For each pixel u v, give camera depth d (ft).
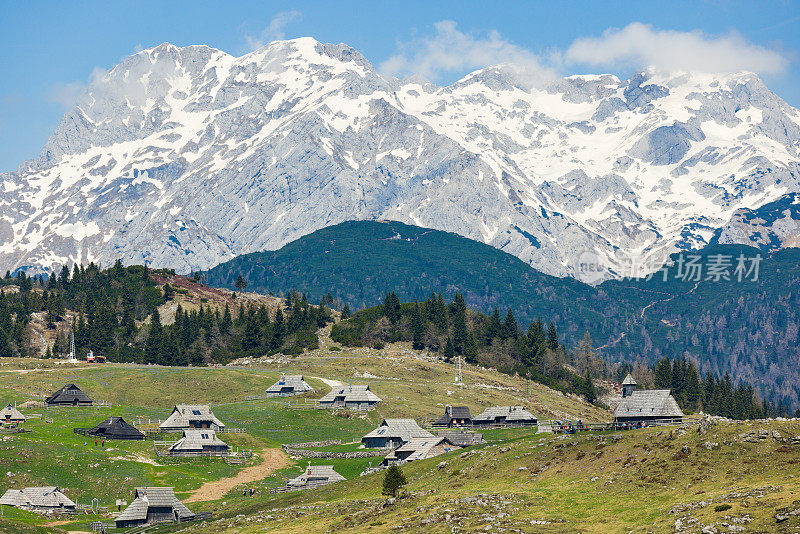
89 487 538.88
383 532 348.18
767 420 386.93
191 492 544.21
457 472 442.50
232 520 429.79
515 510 351.67
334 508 413.39
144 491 478.59
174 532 428.56
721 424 391.86
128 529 456.86
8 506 492.13
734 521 291.17
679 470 362.74
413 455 569.64
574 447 427.33
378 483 469.98
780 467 342.64
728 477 345.10
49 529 452.35
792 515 283.59
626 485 362.53
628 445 408.87
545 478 399.03
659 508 328.08
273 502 477.36
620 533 309.63
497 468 430.20
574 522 329.52
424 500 392.06
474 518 345.72
